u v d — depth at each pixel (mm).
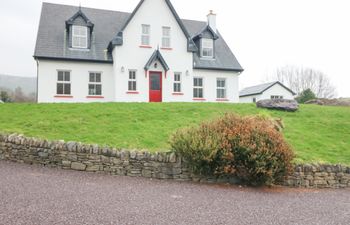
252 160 8641
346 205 7500
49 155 9141
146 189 7520
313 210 6789
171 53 23281
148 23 22875
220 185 8695
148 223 5188
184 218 5578
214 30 28047
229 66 25781
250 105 18828
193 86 24969
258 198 7547
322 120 16719
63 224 4855
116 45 21828
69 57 21719
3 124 11586
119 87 21859
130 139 10703
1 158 9648
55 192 6570
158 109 15719
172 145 9281
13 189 6555
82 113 14008
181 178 8961
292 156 9266
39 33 22531
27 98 56156
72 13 25641
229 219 5715
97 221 5090
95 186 7371
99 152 8984
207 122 9953
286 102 18391
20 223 4770
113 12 27484
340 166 10195
